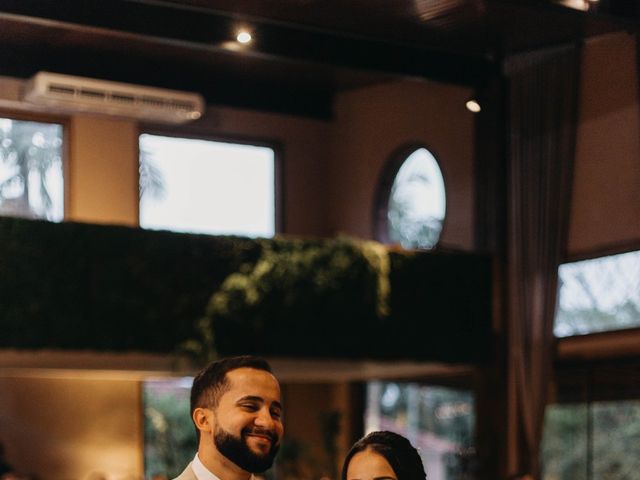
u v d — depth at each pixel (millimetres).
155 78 11750
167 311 9797
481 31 10047
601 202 10359
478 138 11422
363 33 9820
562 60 10672
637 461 9922
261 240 10281
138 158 11797
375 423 12859
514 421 11008
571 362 10586
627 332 10047
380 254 10750
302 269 10414
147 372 11086
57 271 9414
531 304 10859
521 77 11008
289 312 10312
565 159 10641
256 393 2658
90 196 11516
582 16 9352
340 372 11961
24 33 10508
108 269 9609
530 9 9211
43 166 11359
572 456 10531
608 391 10227
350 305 10586
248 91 12609
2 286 9195
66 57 11125
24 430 11078
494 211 11211
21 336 9227
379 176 12617
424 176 12258
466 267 11148
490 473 11062
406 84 12414
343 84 12781
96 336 9508
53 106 10875
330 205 13102
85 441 11352
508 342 11133
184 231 9969
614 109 10273
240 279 10117
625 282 10109
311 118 13023
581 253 10508
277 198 12750
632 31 9852
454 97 11867
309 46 9797
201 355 9859
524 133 10977
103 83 10852
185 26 9070
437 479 12242
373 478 2475
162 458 11719
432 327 10953
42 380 11227
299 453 12133
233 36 9289
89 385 11430
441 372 12102
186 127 12180
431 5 9078
